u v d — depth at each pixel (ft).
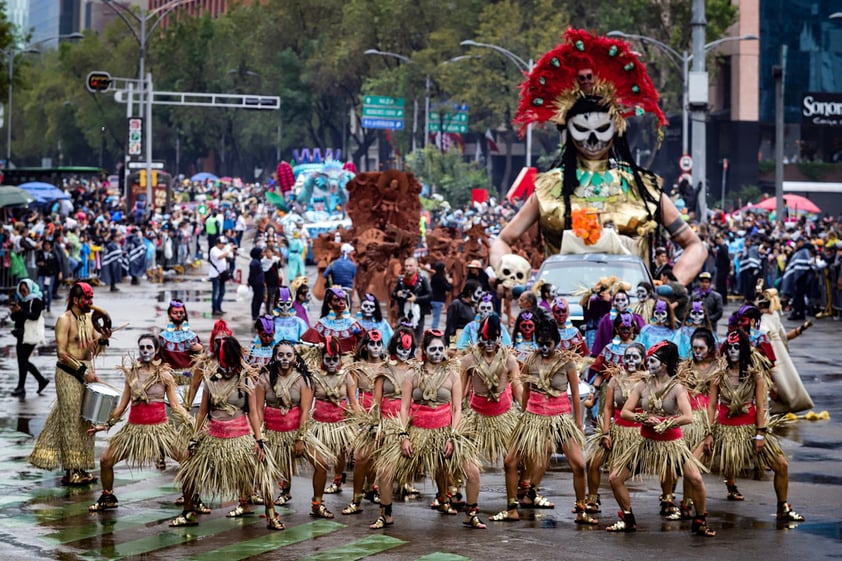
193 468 107.34
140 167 554.05
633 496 122.21
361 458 112.78
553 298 158.61
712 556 97.55
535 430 110.73
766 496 121.08
